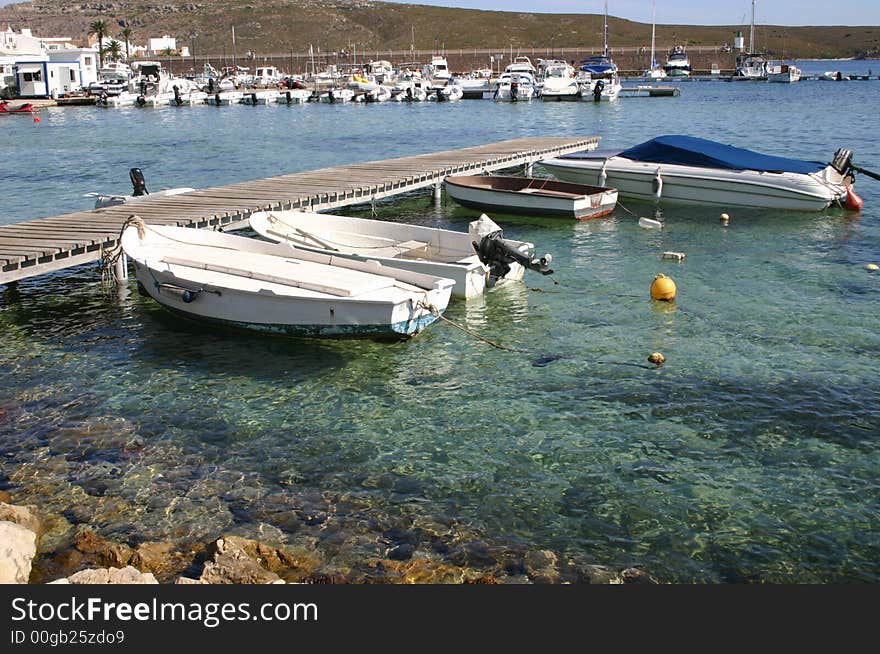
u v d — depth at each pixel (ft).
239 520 31.17
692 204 90.63
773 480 33.88
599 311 54.85
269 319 49.37
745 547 29.78
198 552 29.27
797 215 84.43
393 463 35.45
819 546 29.76
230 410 40.63
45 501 32.40
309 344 49.44
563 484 33.73
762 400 40.91
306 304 47.83
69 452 36.22
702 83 447.83
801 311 54.19
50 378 44.65
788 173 85.66
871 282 60.49
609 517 31.50
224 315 50.93
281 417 39.86
